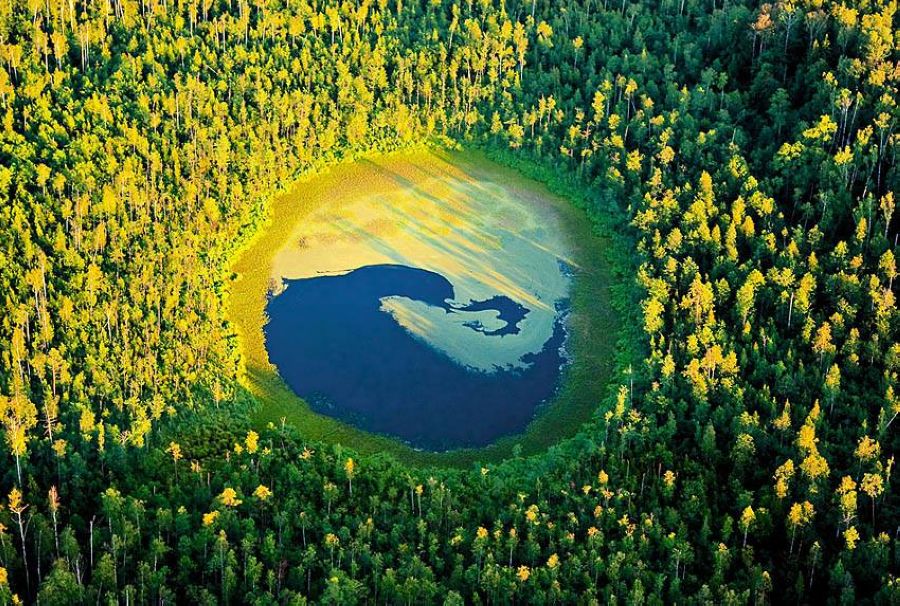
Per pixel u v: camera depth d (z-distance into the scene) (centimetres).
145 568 13575
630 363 17588
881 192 18575
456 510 15050
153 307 17512
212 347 17325
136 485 15050
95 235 17988
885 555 13525
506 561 14188
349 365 17862
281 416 16888
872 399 15638
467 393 17488
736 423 15425
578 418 17025
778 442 15350
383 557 14062
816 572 13762
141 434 15512
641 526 14238
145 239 18425
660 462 15400
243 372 17525
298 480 15300
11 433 14875
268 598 13400
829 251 17850
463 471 16025
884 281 16950
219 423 16425
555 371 17850
